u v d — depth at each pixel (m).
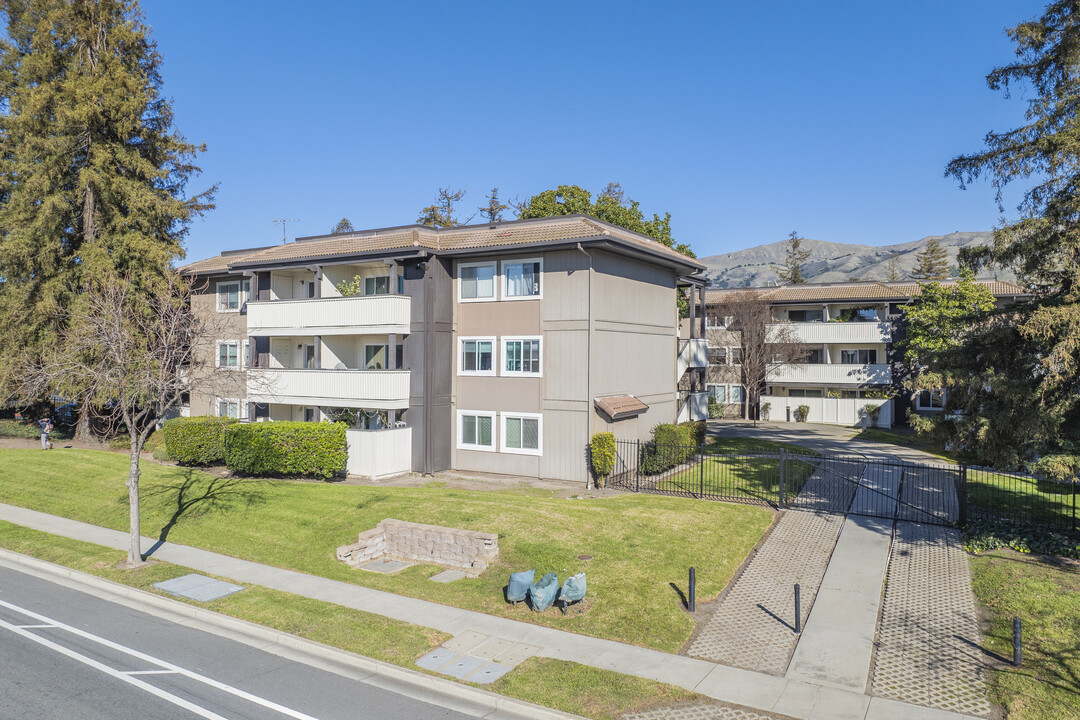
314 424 23.98
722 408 46.22
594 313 23.20
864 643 11.35
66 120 28.70
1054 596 12.35
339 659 11.01
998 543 15.44
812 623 12.13
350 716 9.08
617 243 22.75
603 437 22.20
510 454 24.67
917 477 23.02
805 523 17.69
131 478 15.78
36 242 30.08
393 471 24.53
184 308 28.95
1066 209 14.37
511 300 24.64
